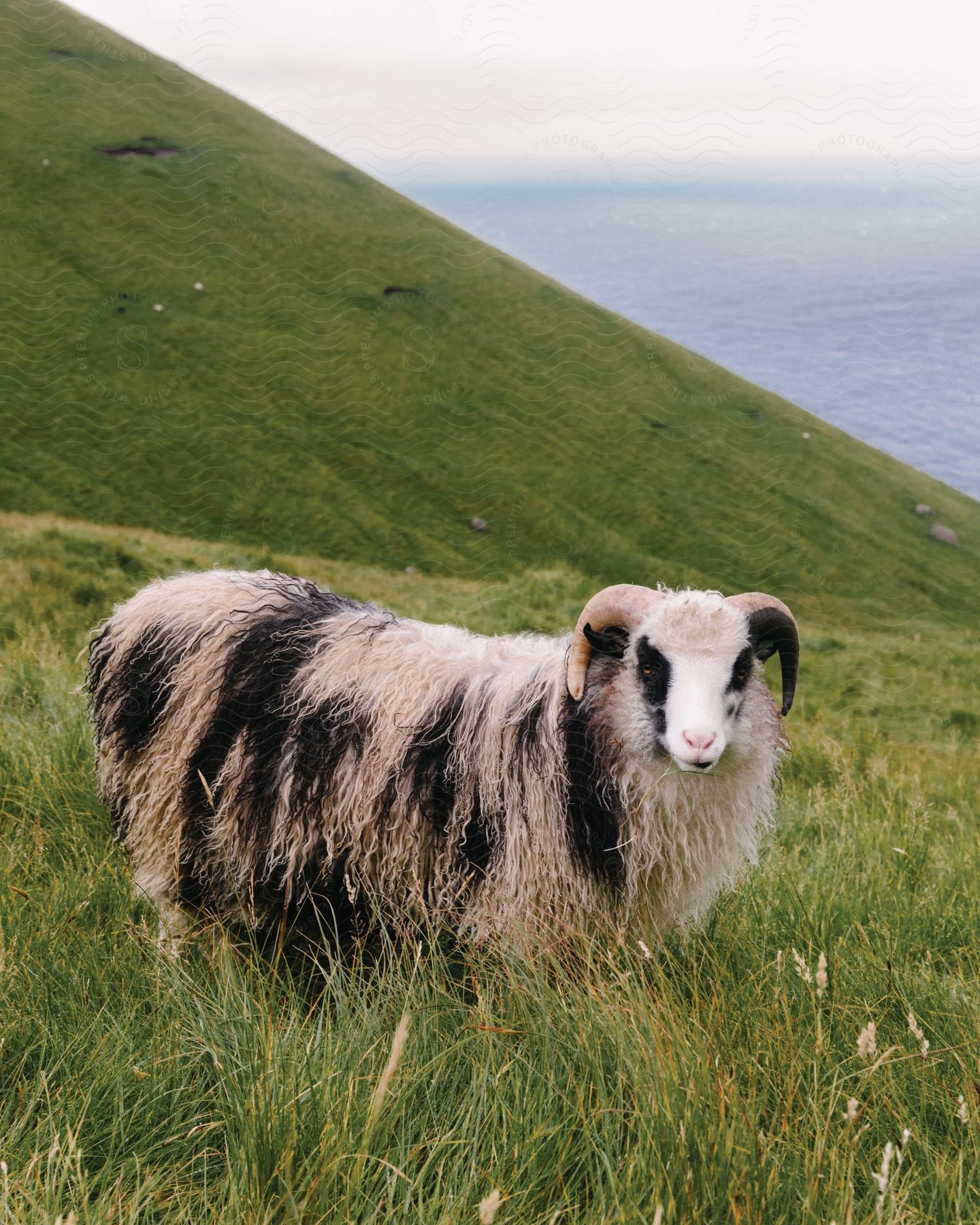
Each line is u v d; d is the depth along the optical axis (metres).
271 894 4.63
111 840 5.34
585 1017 3.65
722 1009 3.88
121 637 5.05
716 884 4.71
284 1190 2.89
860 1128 3.32
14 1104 3.24
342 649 4.70
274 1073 3.19
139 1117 3.24
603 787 4.30
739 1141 3.09
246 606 4.89
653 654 4.16
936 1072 3.72
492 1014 3.85
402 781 4.40
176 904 4.94
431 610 15.66
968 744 13.53
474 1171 2.96
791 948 4.31
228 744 4.66
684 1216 2.85
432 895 4.43
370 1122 2.94
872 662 17.16
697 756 3.92
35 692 7.52
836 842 6.42
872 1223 2.87
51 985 3.81
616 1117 3.29
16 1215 2.67
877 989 4.34
